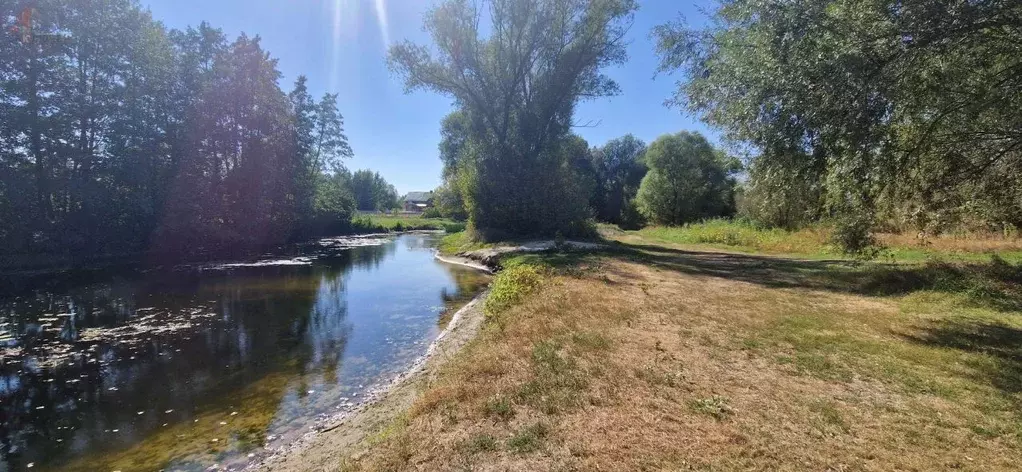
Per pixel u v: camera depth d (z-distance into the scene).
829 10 6.50
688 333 6.57
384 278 17.30
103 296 13.57
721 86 8.33
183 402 6.21
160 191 24.47
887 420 3.84
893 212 8.97
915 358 5.45
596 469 3.17
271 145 31.14
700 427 3.74
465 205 28.02
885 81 6.06
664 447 3.43
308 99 35.28
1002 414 3.92
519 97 26.17
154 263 21.61
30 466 4.71
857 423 3.79
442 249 27.48
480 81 25.17
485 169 26.03
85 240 21.48
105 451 4.98
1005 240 15.48
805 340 6.23
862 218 9.22
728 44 8.67
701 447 3.42
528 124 25.62
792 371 5.03
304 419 5.64
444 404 4.45
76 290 14.51
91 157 22.16
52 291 14.34
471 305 11.93
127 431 5.41
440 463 3.37
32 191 20.00
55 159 21.14
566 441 3.56
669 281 11.60
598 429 3.74
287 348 8.62
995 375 4.85
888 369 5.08
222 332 9.72
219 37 29.70
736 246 25.11
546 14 23.98
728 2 9.08
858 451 3.34
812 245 20.98
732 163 9.98
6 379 7.07
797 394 4.40
